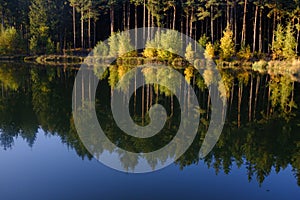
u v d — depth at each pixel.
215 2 41.03
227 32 37.38
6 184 7.40
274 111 15.09
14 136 11.00
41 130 11.78
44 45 48.25
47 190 7.15
